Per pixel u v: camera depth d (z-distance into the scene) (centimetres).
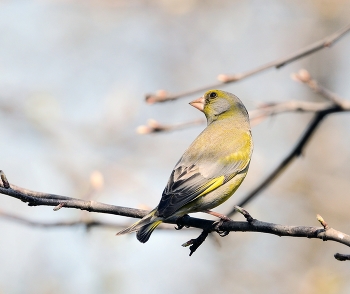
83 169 1520
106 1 1694
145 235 799
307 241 1587
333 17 1811
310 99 1881
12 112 1577
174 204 855
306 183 1650
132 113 1588
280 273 1548
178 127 1066
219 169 951
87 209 802
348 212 1609
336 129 1756
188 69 1816
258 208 1584
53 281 1373
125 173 1509
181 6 1759
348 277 1534
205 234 831
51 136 1534
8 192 778
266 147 1728
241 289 1528
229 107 1098
